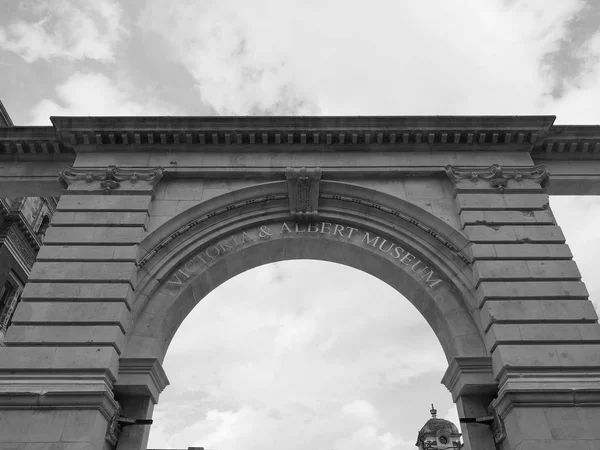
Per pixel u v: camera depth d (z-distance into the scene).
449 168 17.92
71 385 12.48
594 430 12.00
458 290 15.66
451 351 15.10
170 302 15.50
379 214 17.53
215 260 16.70
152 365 13.88
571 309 14.16
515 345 13.47
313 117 18.41
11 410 12.16
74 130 18.28
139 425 13.71
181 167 18.08
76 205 16.73
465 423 13.83
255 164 18.28
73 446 11.68
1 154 19.41
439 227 16.84
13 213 29.33
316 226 17.69
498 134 18.61
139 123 18.36
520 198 17.20
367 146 18.70
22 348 13.10
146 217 16.66
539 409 12.30
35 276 14.77
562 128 19.09
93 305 14.16
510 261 15.44
